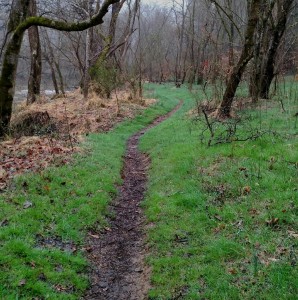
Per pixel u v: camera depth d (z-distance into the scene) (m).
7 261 5.61
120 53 28.62
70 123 16.88
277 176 8.34
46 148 11.23
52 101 24.91
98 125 16.56
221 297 5.29
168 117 20.47
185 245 6.71
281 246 6.13
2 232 6.24
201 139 11.34
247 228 6.77
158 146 12.82
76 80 48.00
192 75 36.06
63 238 6.72
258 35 17.09
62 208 7.64
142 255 6.78
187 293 5.54
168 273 6.05
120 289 5.90
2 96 13.08
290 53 27.41
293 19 25.61
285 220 6.82
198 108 15.71
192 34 38.72
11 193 7.78
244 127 12.44
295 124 11.85
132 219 8.12
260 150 9.97
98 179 9.45
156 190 9.09
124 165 11.66
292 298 4.96
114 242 7.17
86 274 6.07
